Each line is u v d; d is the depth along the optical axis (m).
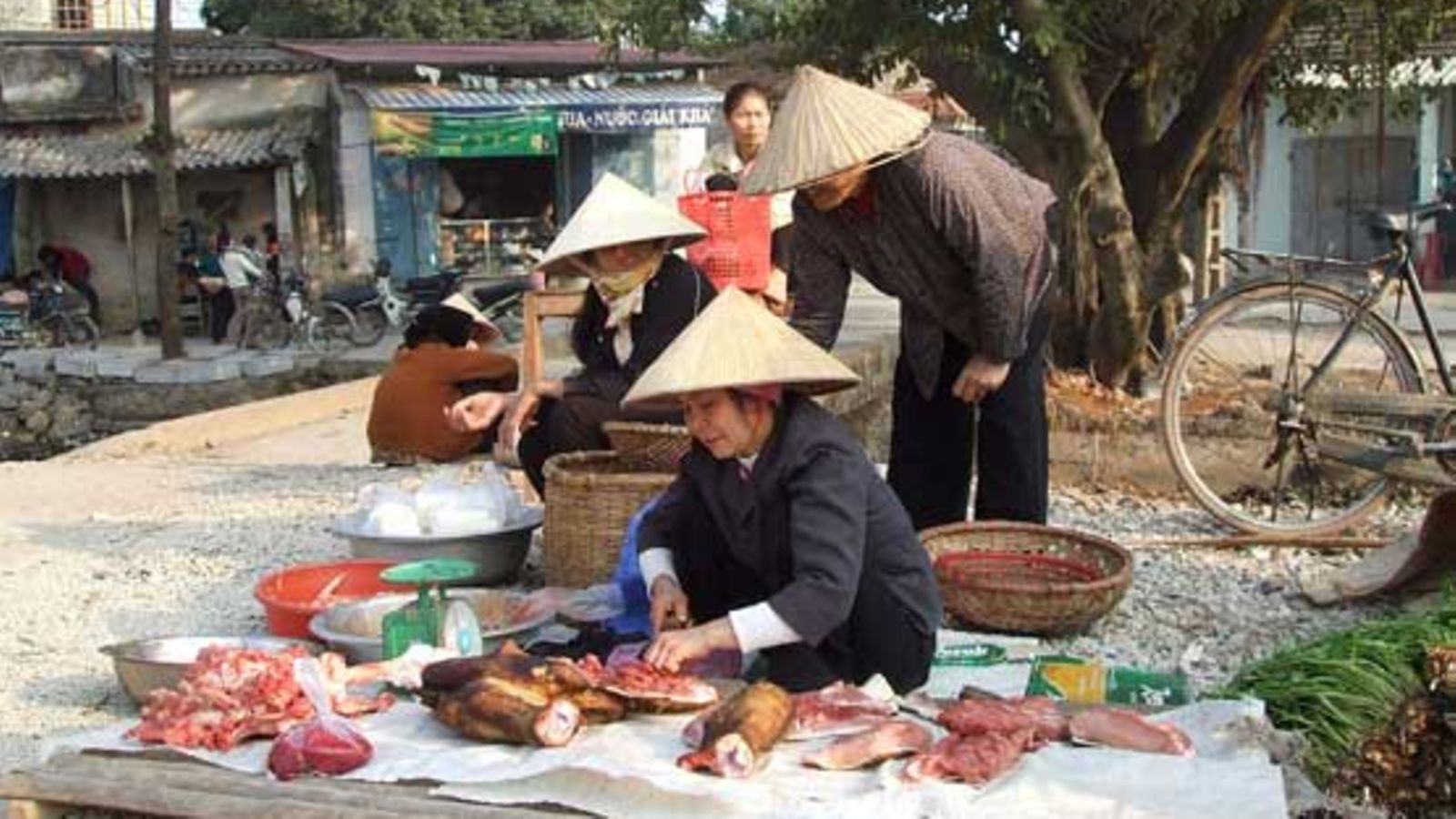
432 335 9.23
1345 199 23.27
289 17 33.69
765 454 3.96
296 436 11.23
